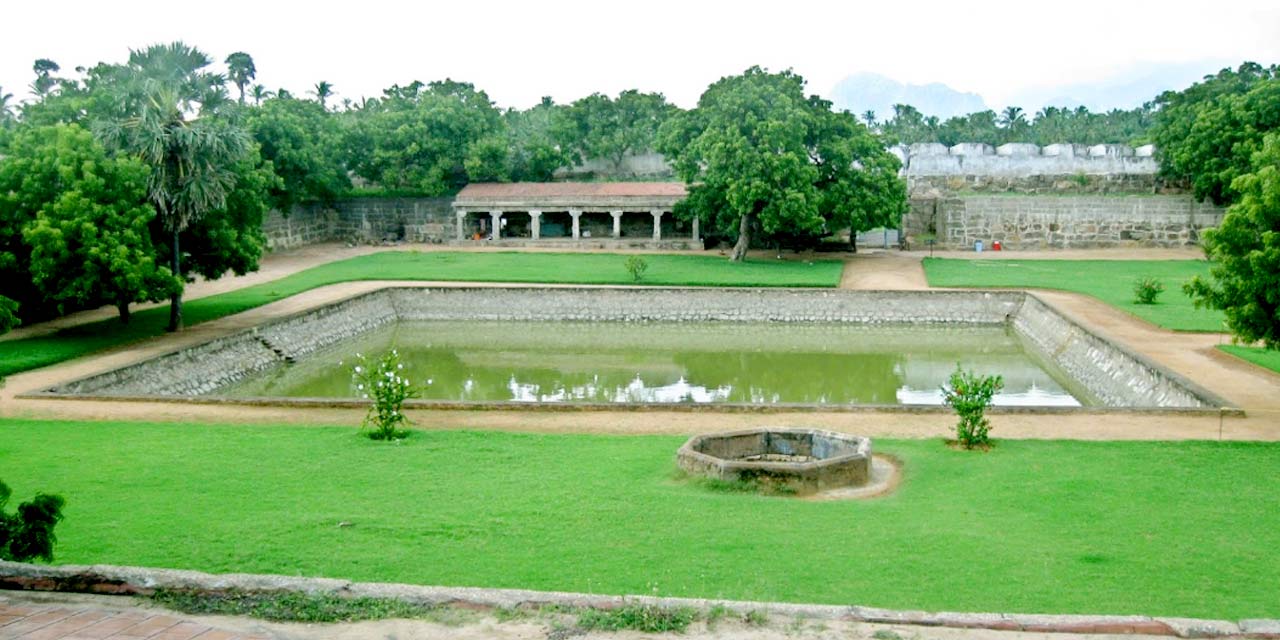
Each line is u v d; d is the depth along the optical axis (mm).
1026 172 68562
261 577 8867
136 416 22500
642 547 13203
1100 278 49375
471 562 12562
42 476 16828
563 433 20672
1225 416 21703
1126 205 63469
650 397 31281
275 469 17406
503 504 15273
